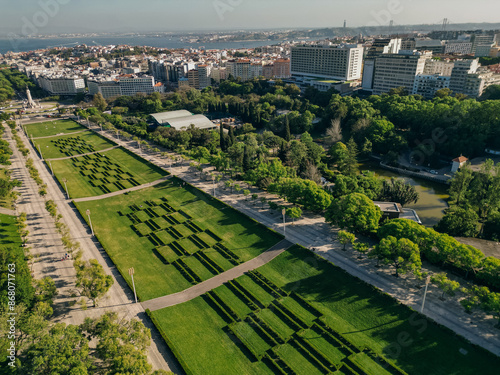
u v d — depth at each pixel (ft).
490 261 300.40
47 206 460.96
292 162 618.03
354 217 386.11
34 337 253.65
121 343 265.54
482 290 275.39
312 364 254.47
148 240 427.33
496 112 637.71
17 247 400.88
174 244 413.39
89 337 261.85
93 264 334.85
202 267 371.97
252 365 256.52
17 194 539.29
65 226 425.28
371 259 363.15
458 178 496.23
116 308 314.35
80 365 222.28
